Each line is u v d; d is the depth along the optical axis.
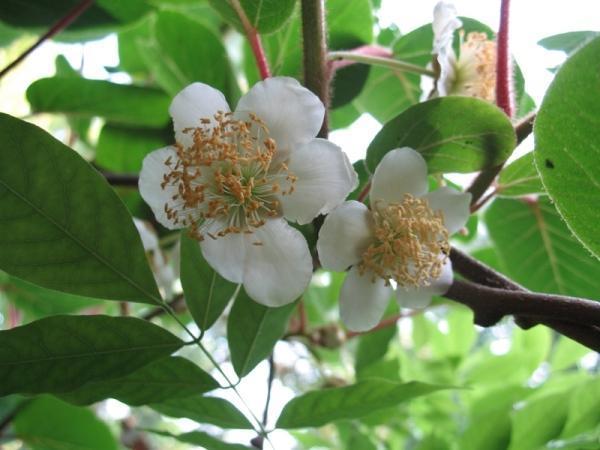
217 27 0.29
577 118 0.11
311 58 0.15
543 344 0.27
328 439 0.31
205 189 0.14
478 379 0.28
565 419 0.19
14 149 0.12
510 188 0.17
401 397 0.16
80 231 0.13
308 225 0.15
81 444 0.18
